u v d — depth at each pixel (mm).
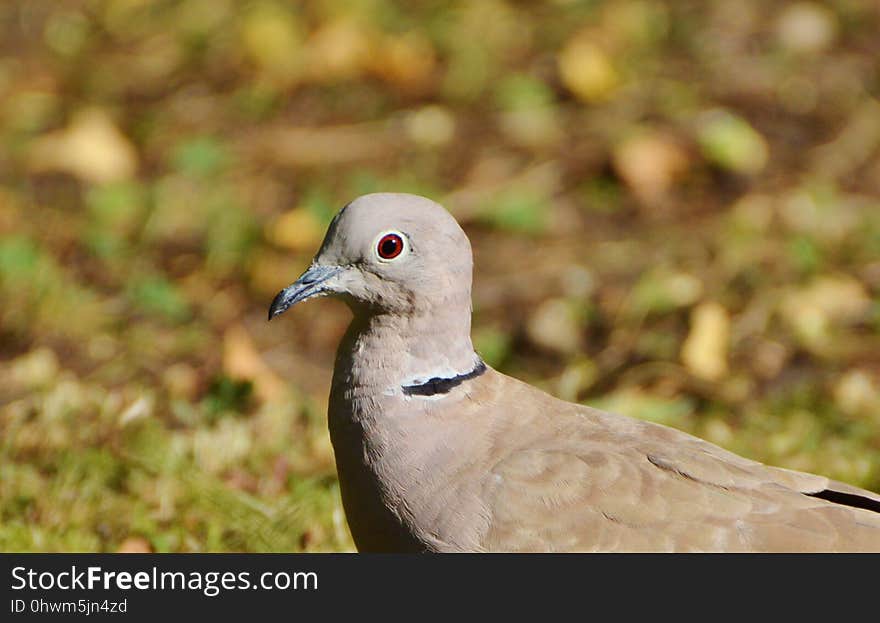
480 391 8133
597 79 16312
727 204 14742
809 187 14805
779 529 7691
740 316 13023
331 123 16266
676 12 17859
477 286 13711
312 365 12727
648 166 15000
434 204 8188
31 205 14906
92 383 12109
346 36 17172
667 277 13562
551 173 15250
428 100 16594
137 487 10016
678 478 7852
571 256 14102
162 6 18531
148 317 13250
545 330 12875
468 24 17672
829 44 17156
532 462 7867
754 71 16656
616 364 12562
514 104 16266
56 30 18141
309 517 9758
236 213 14680
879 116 15867
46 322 12969
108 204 14852
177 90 16891
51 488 9938
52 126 16266
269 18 17734
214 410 11344
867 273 13586
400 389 8023
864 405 11461
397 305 8062
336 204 14719
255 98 16562
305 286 8094
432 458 7941
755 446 10781
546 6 18125
